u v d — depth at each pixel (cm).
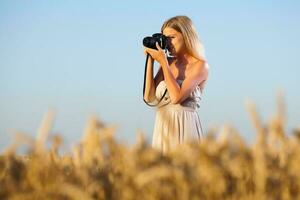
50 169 252
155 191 231
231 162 237
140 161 248
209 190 232
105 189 247
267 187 233
